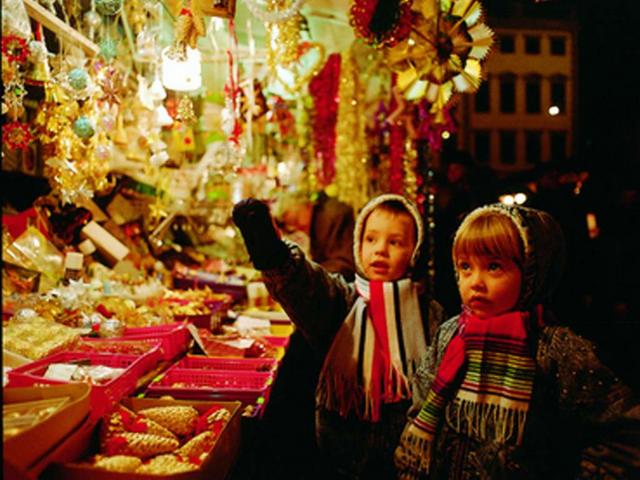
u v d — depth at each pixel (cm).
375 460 166
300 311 173
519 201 482
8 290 227
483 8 225
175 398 178
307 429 276
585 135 614
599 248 488
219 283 394
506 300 135
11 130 184
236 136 284
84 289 233
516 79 2583
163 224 414
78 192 235
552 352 130
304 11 320
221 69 347
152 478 115
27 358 171
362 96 527
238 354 235
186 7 190
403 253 177
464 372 136
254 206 159
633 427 119
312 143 562
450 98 243
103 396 145
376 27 201
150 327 224
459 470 132
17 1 164
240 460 162
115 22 249
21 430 107
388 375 166
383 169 570
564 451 129
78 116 227
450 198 493
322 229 440
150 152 298
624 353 428
